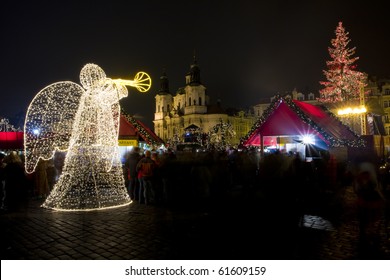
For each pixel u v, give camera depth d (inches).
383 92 2578.7
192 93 3961.6
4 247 279.1
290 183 472.7
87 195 480.1
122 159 748.0
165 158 508.7
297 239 294.0
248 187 539.5
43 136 536.7
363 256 251.6
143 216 393.4
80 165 470.6
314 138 711.1
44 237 307.4
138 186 522.6
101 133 471.8
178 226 343.0
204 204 468.1
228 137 3046.3
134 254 259.6
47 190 548.1
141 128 828.6
